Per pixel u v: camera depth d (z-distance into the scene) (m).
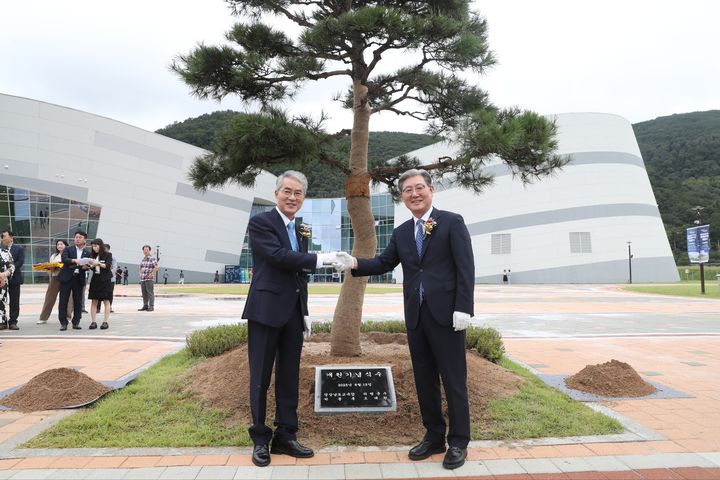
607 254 44.09
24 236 37.50
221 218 48.38
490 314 14.20
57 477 2.92
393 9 4.43
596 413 4.14
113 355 6.96
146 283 14.42
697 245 24.44
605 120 45.88
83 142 39.53
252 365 3.30
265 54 5.36
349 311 5.20
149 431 3.69
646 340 8.81
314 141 4.46
